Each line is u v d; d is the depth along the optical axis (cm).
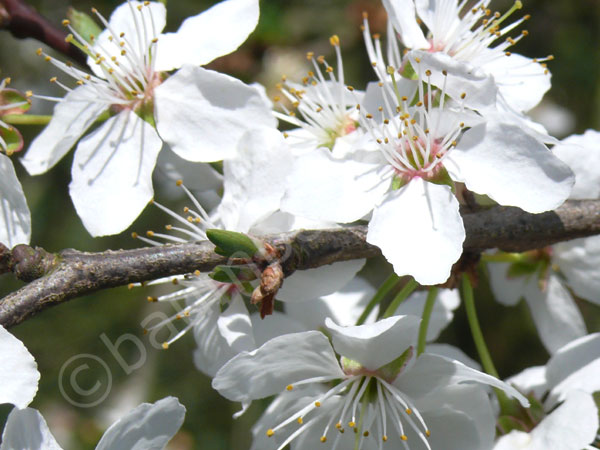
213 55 17
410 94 17
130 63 17
